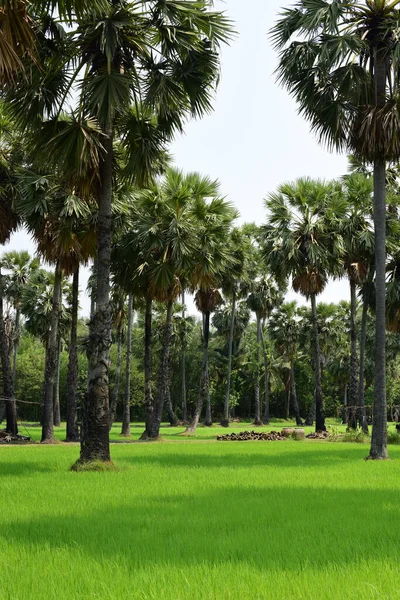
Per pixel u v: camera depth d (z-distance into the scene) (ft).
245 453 69.10
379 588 15.39
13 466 51.78
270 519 25.40
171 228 92.63
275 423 248.73
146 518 25.62
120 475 44.27
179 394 247.09
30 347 259.80
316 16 58.59
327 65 60.18
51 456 63.05
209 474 44.91
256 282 191.11
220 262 100.27
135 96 52.75
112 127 54.90
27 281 151.12
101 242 53.36
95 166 51.06
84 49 51.31
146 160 56.80
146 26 50.55
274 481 40.22
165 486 37.22
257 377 215.51
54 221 81.82
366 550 19.71
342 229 111.96
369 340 173.78
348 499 31.45
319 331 201.46
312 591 15.20
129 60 53.01
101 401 51.03
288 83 64.59
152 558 18.80
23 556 19.07
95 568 17.48
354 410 115.96
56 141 50.93
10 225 91.30
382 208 66.18
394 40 61.72
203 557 18.93
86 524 24.32
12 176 85.20
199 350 246.06
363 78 62.95
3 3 27.45
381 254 66.08
